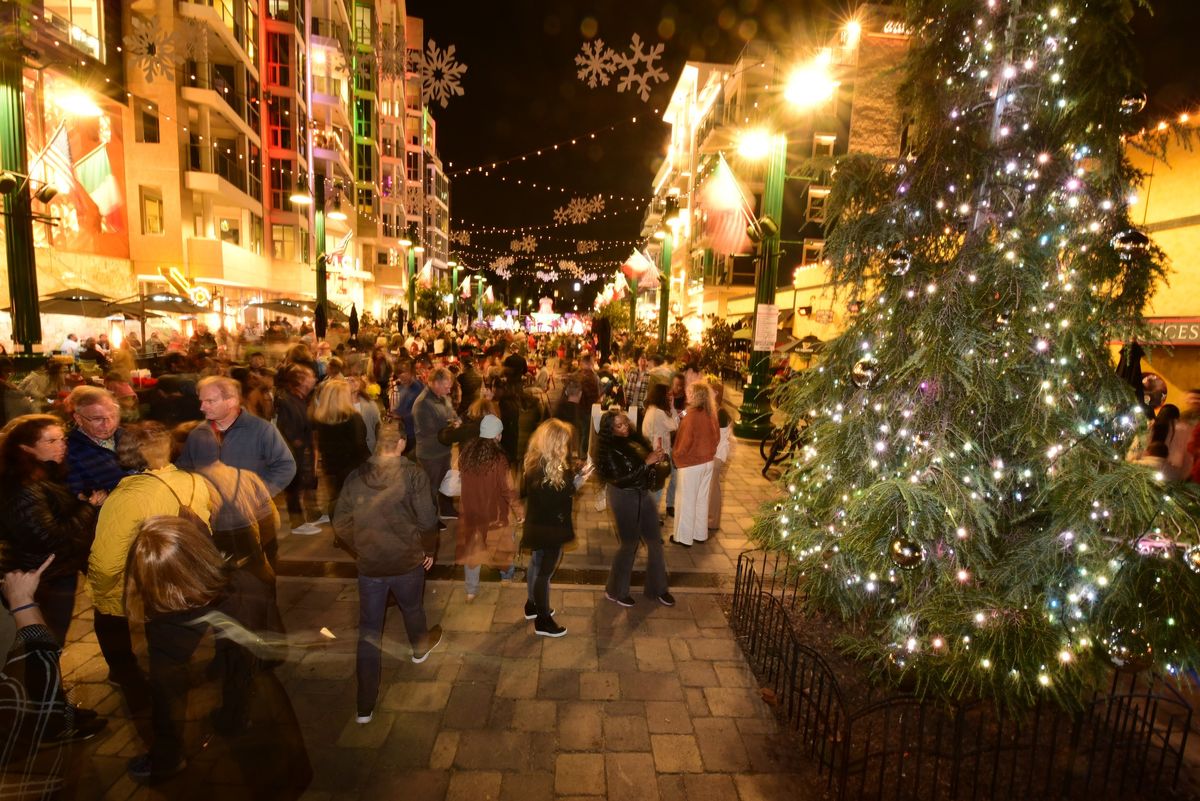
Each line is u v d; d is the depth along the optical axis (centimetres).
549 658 456
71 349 1650
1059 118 390
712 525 757
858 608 462
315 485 721
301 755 319
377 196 4875
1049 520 407
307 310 2427
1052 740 329
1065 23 374
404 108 5644
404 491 378
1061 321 382
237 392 451
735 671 446
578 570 622
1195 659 348
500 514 560
